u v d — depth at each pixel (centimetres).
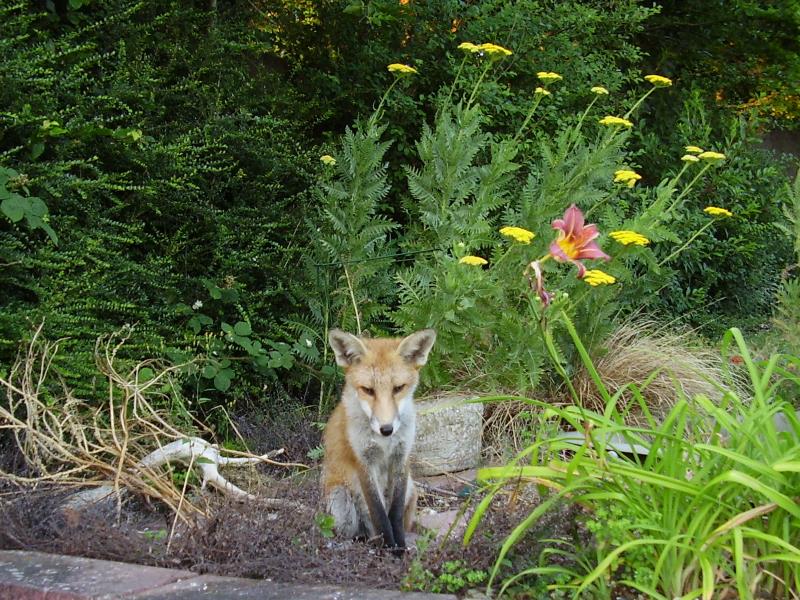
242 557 519
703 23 968
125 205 620
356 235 633
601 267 622
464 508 517
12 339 583
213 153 648
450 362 620
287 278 646
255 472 584
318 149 686
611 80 778
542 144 643
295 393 653
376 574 515
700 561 495
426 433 598
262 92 689
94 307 601
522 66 735
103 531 531
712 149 837
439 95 693
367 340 565
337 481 554
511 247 614
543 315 525
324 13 713
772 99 1110
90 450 573
